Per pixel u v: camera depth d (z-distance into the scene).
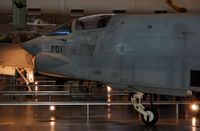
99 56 12.52
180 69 12.04
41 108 18.30
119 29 12.49
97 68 12.57
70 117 14.90
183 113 16.36
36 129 11.85
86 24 12.91
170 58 12.08
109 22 12.68
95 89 21.86
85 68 12.67
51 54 12.92
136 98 12.91
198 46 11.95
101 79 12.59
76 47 12.77
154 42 12.19
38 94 19.36
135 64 12.28
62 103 14.27
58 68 12.86
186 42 12.02
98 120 13.98
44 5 23.69
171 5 22.56
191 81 12.00
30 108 18.25
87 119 14.25
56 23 26.92
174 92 12.34
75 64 12.73
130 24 12.48
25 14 21.31
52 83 26.69
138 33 12.33
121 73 12.38
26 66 21.97
